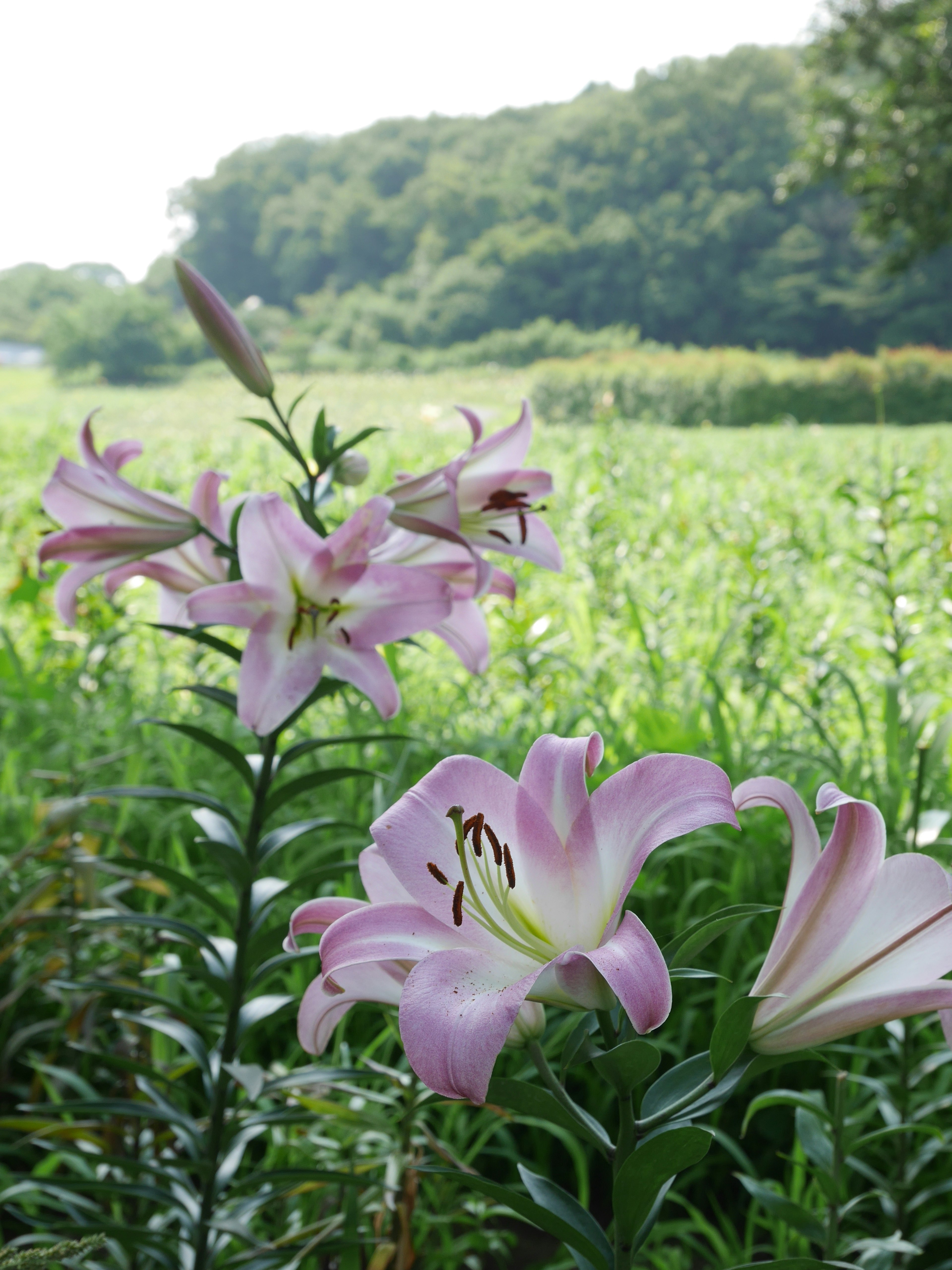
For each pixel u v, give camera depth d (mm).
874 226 23562
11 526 6223
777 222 61469
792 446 13312
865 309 56312
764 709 3227
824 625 4363
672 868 2811
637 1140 773
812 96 23625
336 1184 1643
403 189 84375
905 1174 1731
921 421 25125
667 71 69125
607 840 773
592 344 53938
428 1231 1989
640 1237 829
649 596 5316
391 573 1421
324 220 80375
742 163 64188
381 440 12547
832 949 771
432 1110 2305
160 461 11195
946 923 758
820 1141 1419
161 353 53781
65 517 1549
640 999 649
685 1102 787
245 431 18562
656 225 63750
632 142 68500
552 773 795
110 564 1569
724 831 2785
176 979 2184
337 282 79438
